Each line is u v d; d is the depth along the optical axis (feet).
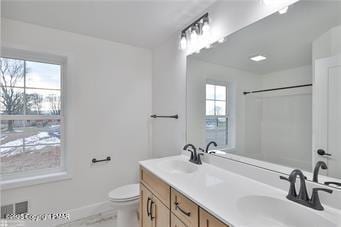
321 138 3.42
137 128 8.95
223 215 2.82
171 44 7.68
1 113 6.51
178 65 7.25
